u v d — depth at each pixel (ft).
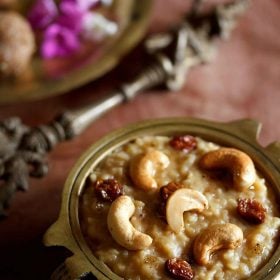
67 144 1.60
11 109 1.67
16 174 1.48
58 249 1.42
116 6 1.80
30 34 1.70
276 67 1.78
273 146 1.36
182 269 1.20
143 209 1.27
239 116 1.67
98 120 1.65
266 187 1.32
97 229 1.25
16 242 1.44
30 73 1.69
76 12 1.73
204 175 1.32
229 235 1.21
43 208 1.49
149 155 1.32
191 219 1.26
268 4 1.91
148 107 1.68
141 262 1.21
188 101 1.70
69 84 1.63
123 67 1.75
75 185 1.30
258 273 1.20
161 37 1.74
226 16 1.77
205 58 1.76
